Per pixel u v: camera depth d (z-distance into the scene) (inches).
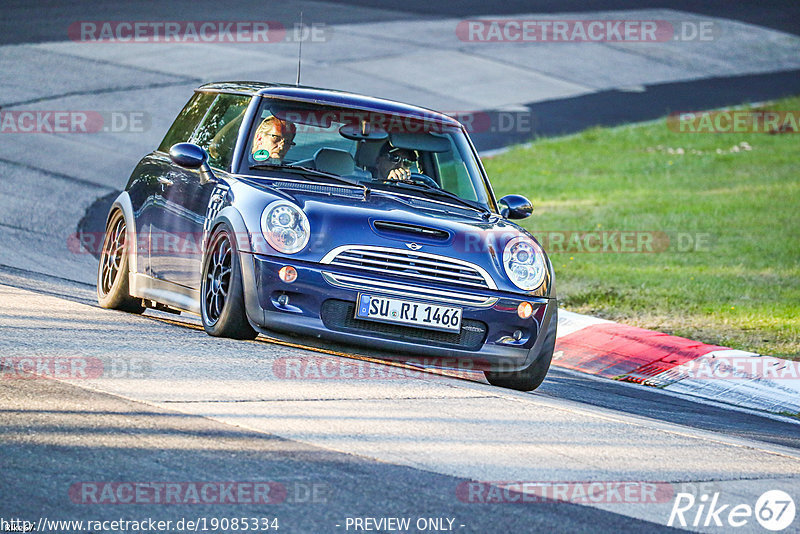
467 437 704.4
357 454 633.6
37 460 557.9
